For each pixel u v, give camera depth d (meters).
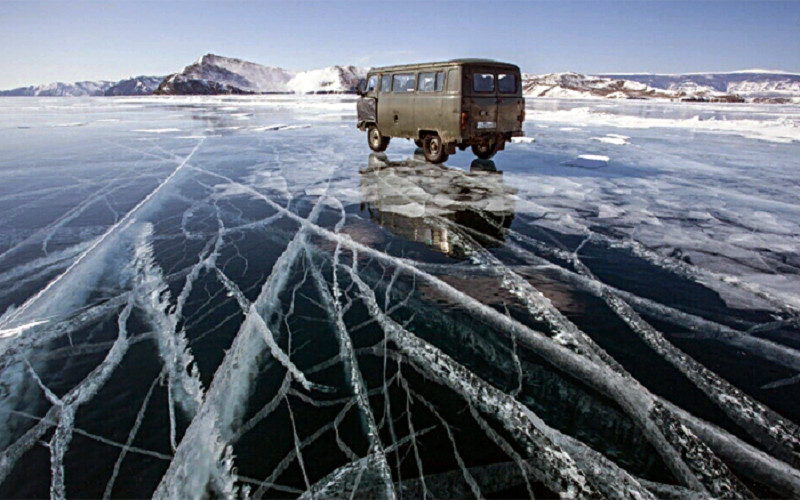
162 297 3.40
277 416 2.18
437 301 3.31
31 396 2.35
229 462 1.93
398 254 4.23
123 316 3.13
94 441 2.05
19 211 5.73
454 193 6.63
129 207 5.92
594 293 3.46
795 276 3.79
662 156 9.95
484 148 9.37
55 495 1.79
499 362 2.59
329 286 3.56
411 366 2.55
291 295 3.41
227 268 3.92
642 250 4.37
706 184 7.20
